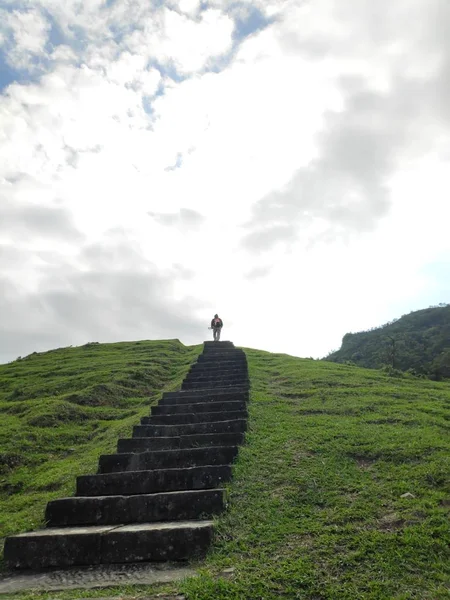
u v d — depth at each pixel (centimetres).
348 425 949
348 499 625
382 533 532
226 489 659
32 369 2241
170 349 2689
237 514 608
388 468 717
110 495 714
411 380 1611
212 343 2675
